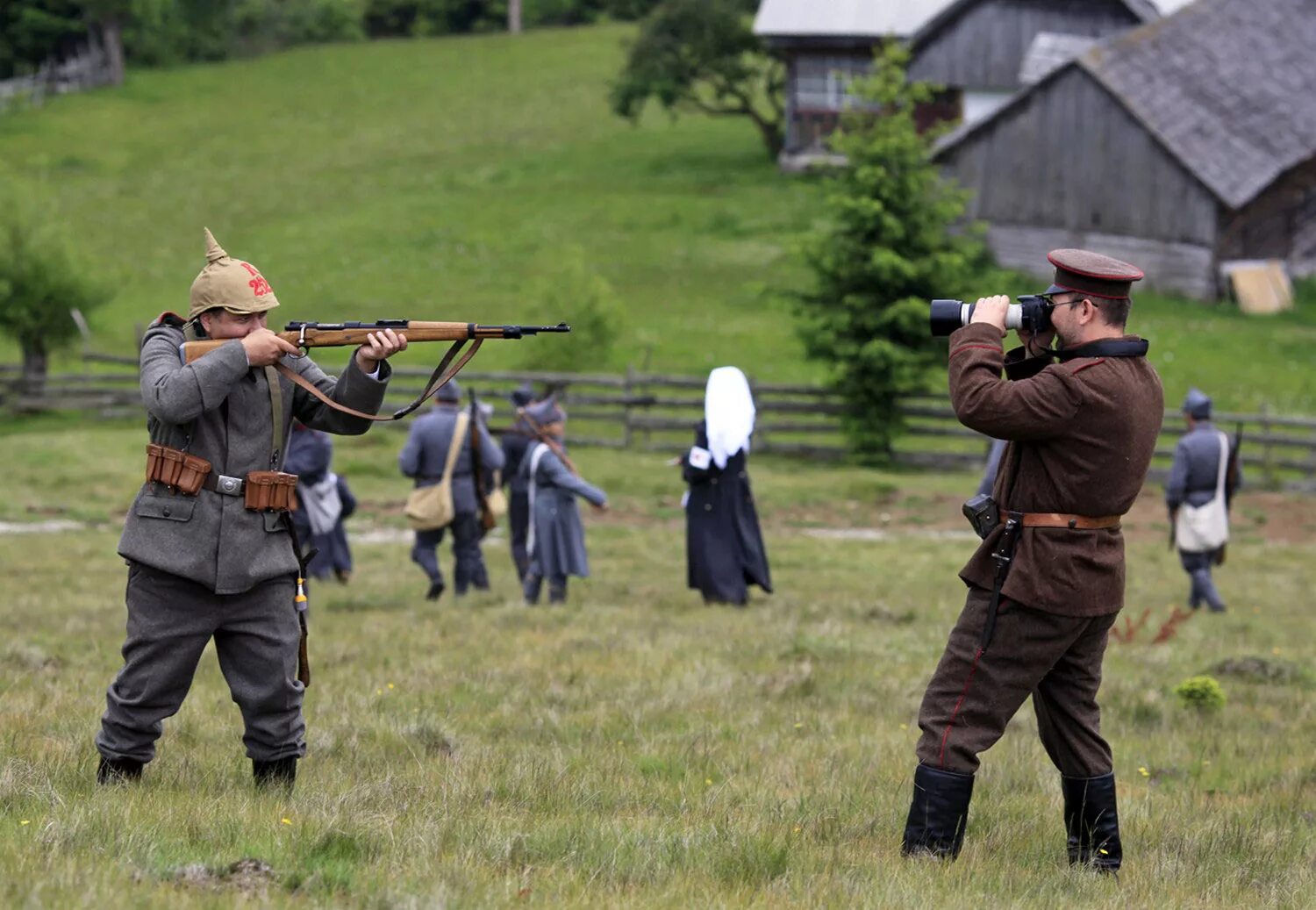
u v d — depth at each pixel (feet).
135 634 48.70
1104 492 44.55
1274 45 389.80
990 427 44.34
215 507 47.80
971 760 46.39
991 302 46.09
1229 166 357.00
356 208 489.26
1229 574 167.73
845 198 259.60
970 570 46.19
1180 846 51.85
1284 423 245.65
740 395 124.16
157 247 444.55
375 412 48.96
